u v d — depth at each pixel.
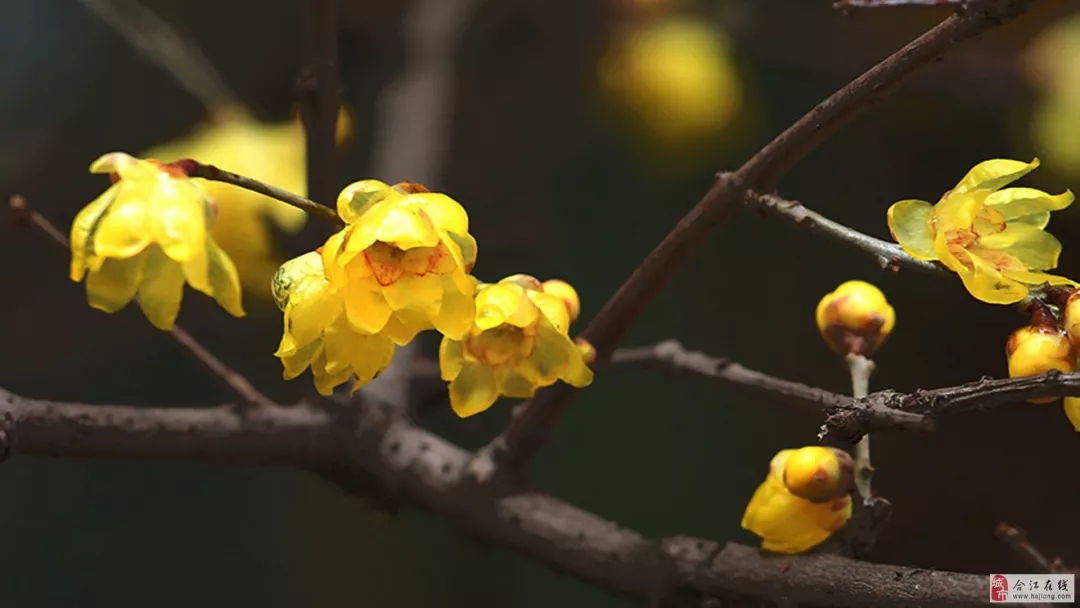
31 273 1.06
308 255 0.73
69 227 1.07
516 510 0.81
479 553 1.06
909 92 1.07
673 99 1.02
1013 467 1.06
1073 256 1.02
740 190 0.75
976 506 1.04
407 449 0.82
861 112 0.74
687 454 1.06
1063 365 0.73
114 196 0.72
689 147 1.05
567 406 0.79
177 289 0.72
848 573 0.75
